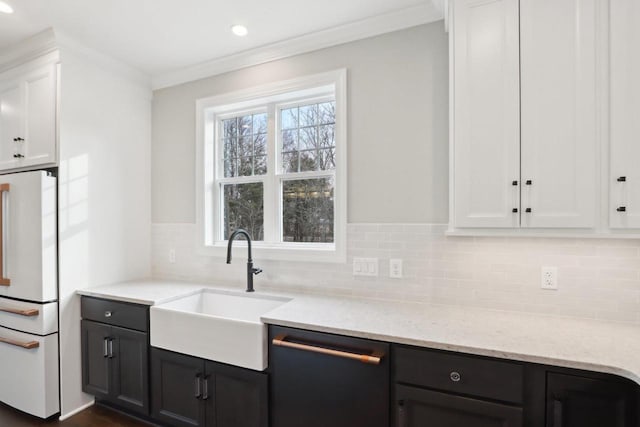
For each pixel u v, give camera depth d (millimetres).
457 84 1611
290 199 2506
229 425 1807
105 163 2547
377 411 1488
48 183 2209
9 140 2492
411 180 1995
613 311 1608
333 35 2172
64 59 2277
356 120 2131
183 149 2770
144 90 2844
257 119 2660
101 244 2521
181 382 1959
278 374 1693
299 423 1646
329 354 1530
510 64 1515
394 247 2035
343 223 2158
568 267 1684
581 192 1405
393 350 1457
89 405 2418
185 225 2756
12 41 2295
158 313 2020
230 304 2350
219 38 2271
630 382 1137
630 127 1339
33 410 2221
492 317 1693
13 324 2307
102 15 2008
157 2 1885
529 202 1483
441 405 1377
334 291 2201
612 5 1361
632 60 1339
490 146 1550
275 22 2088
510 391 1278
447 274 1923
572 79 1418
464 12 1602
